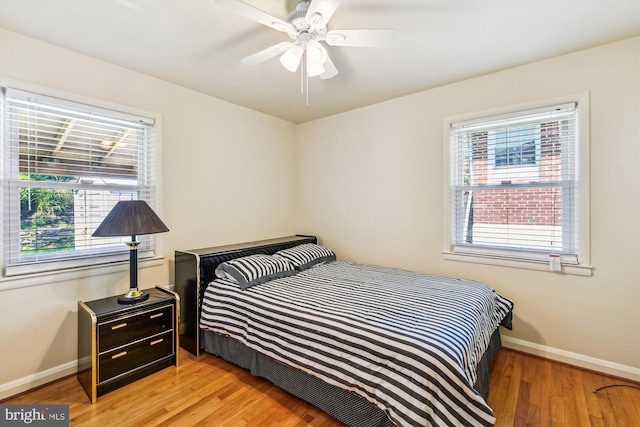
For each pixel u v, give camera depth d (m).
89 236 2.27
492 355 2.17
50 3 1.62
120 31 1.89
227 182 3.17
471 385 1.30
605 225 2.13
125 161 2.44
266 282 2.47
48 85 2.03
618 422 1.67
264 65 2.37
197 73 2.50
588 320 2.21
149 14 1.73
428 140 2.92
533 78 2.37
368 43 1.69
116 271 2.36
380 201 3.27
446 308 1.84
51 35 1.93
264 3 1.63
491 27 1.87
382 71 2.49
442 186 2.85
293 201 3.99
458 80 2.68
